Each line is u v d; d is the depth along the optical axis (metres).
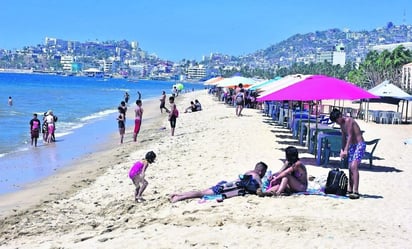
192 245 7.56
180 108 52.66
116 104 59.78
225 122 29.44
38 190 13.90
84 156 20.12
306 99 14.35
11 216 10.88
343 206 9.87
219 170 14.39
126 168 16.47
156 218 9.50
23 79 176.50
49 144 23.75
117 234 8.61
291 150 10.80
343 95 14.48
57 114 41.78
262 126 26.27
